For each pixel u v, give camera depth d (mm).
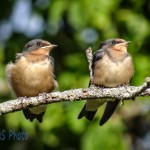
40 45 13516
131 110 17406
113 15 17750
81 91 11570
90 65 12516
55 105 17062
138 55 17531
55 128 17156
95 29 17578
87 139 16641
